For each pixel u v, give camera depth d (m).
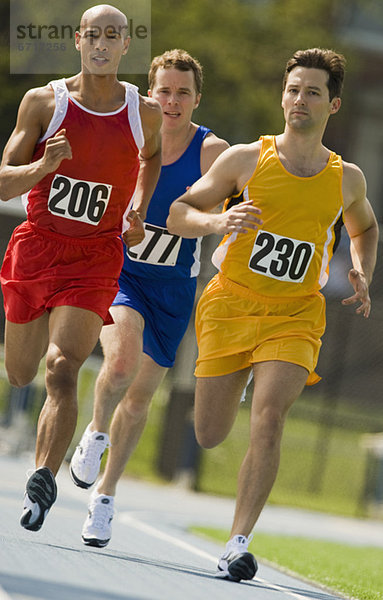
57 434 14.93
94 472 17.69
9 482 32.00
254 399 16.59
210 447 18.11
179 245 19.28
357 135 92.69
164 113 19.11
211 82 75.62
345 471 55.62
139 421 18.95
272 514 42.41
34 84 70.31
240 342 16.94
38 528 14.78
